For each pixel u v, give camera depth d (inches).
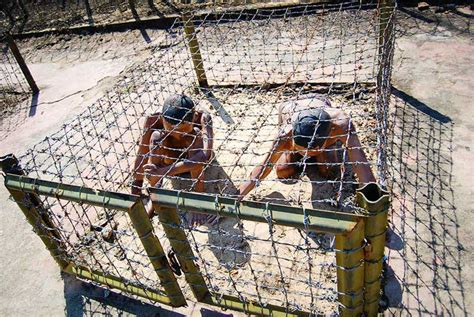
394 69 181.8
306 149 109.0
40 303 125.6
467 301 102.0
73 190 94.4
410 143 146.6
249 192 138.4
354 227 68.7
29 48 289.1
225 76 198.4
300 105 134.6
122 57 247.6
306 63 193.5
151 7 277.3
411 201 127.4
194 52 188.7
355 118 158.1
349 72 180.7
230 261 121.7
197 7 261.1
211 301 106.7
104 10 297.3
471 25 196.9
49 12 318.0
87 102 214.2
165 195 83.0
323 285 109.9
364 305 88.8
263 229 129.3
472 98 160.1
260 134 161.9
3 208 161.9
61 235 124.1
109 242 134.9
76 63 257.0
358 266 76.6
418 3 217.5
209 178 148.6
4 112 224.8
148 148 142.3
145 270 124.0
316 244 121.3
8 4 336.2
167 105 135.3
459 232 117.0
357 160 120.2
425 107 160.2
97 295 123.6
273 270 117.0
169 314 113.9
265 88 186.4
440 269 109.3
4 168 104.6
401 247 115.6
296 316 97.8
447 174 133.8
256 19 239.0
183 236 93.1
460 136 146.0
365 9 218.8
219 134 167.3
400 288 107.0
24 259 140.1
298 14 231.1
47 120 209.9
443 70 175.9
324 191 135.3
